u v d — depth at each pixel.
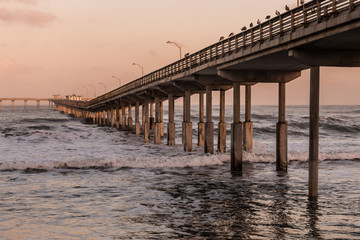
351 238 16.95
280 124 33.41
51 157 42.72
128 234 17.47
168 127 57.50
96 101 123.19
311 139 23.30
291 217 19.97
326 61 23.20
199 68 38.94
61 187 27.16
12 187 27.05
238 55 29.72
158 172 33.62
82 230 18.02
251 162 39.66
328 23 19.70
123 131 92.25
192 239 16.84
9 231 17.84
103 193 25.38
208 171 34.16
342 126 91.62
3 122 134.00
